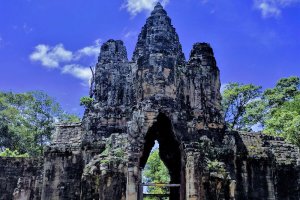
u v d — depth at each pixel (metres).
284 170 22.08
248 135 22.06
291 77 40.78
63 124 22.20
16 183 24.06
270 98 40.66
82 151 20.48
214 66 22.62
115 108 21.86
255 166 20.84
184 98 21.20
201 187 17.69
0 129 41.41
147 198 39.09
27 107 44.91
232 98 41.97
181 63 22.38
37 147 43.44
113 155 18.17
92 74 25.81
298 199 21.66
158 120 19.38
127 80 23.17
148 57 19.77
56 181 20.19
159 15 21.02
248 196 20.16
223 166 18.55
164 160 22.05
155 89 19.14
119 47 24.09
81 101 35.81
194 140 18.66
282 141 23.16
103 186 17.36
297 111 35.66
